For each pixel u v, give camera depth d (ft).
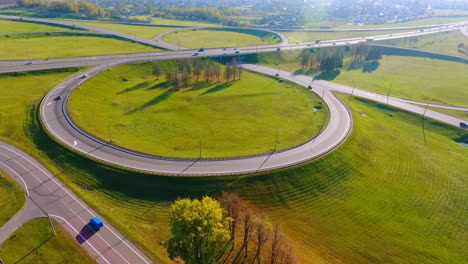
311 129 360.07
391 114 447.42
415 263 202.69
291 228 223.30
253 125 368.68
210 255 163.12
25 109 349.82
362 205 249.14
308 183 263.49
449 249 215.10
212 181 249.96
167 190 242.37
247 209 217.97
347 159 298.97
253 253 194.39
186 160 274.36
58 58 544.62
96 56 581.53
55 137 295.48
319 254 203.41
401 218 239.30
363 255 205.77
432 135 391.45
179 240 156.04
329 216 236.22
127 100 426.10
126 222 212.64
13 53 553.23
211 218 159.22
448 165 318.65
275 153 295.28
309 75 615.16
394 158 319.27
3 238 185.78
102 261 177.47
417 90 554.87
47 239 187.73
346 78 613.11
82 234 194.49
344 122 378.73
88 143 291.38
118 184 245.86
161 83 509.76
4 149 275.80
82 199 224.33
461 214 249.14
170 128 351.46
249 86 519.60
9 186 229.66
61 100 378.73
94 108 383.65
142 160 270.05
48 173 249.14
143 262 179.63
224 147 310.24
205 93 473.67
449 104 483.92
